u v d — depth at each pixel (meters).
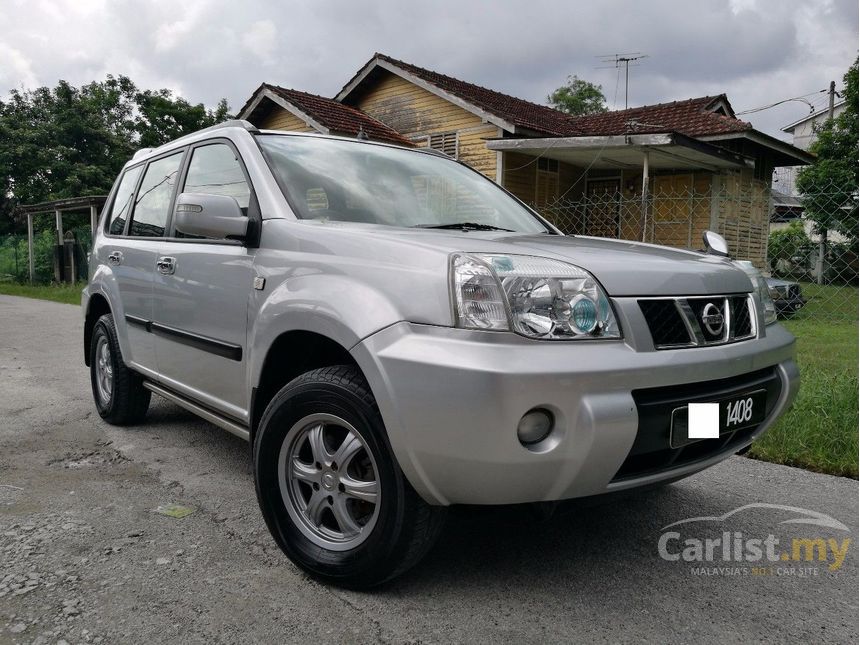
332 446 2.45
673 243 16.45
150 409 4.83
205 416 3.28
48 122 30.02
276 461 2.51
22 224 29.12
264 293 2.65
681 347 2.26
